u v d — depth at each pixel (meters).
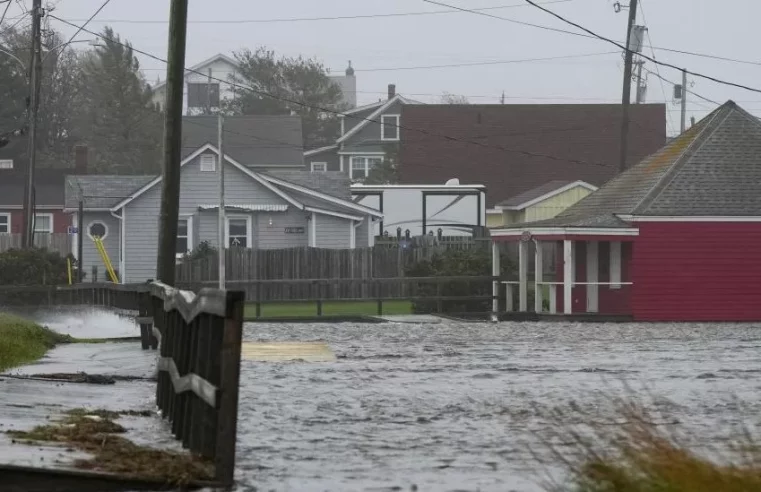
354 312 170.12
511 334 124.88
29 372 76.38
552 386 71.94
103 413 55.19
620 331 131.25
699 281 157.25
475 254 182.88
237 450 47.00
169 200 102.56
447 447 48.16
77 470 36.81
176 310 50.19
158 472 38.00
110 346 102.38
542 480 39.53
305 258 188.75
